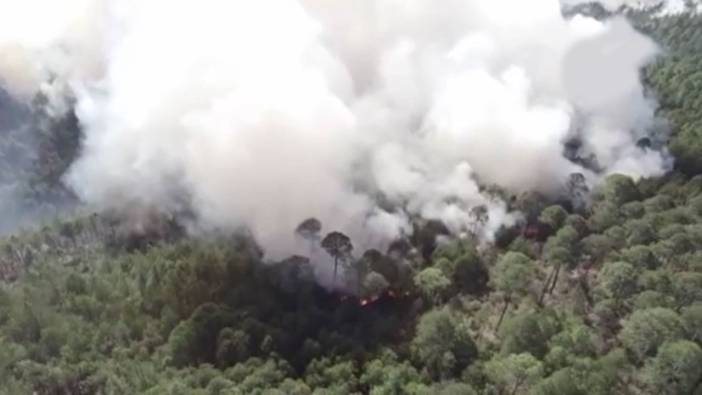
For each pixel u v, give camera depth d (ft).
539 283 525.75
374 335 503.61
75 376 456.86
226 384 434.71
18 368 454.81
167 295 544.21
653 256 508.12
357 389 446.19
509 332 453.58
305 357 476.13
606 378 406.62
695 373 398.83
